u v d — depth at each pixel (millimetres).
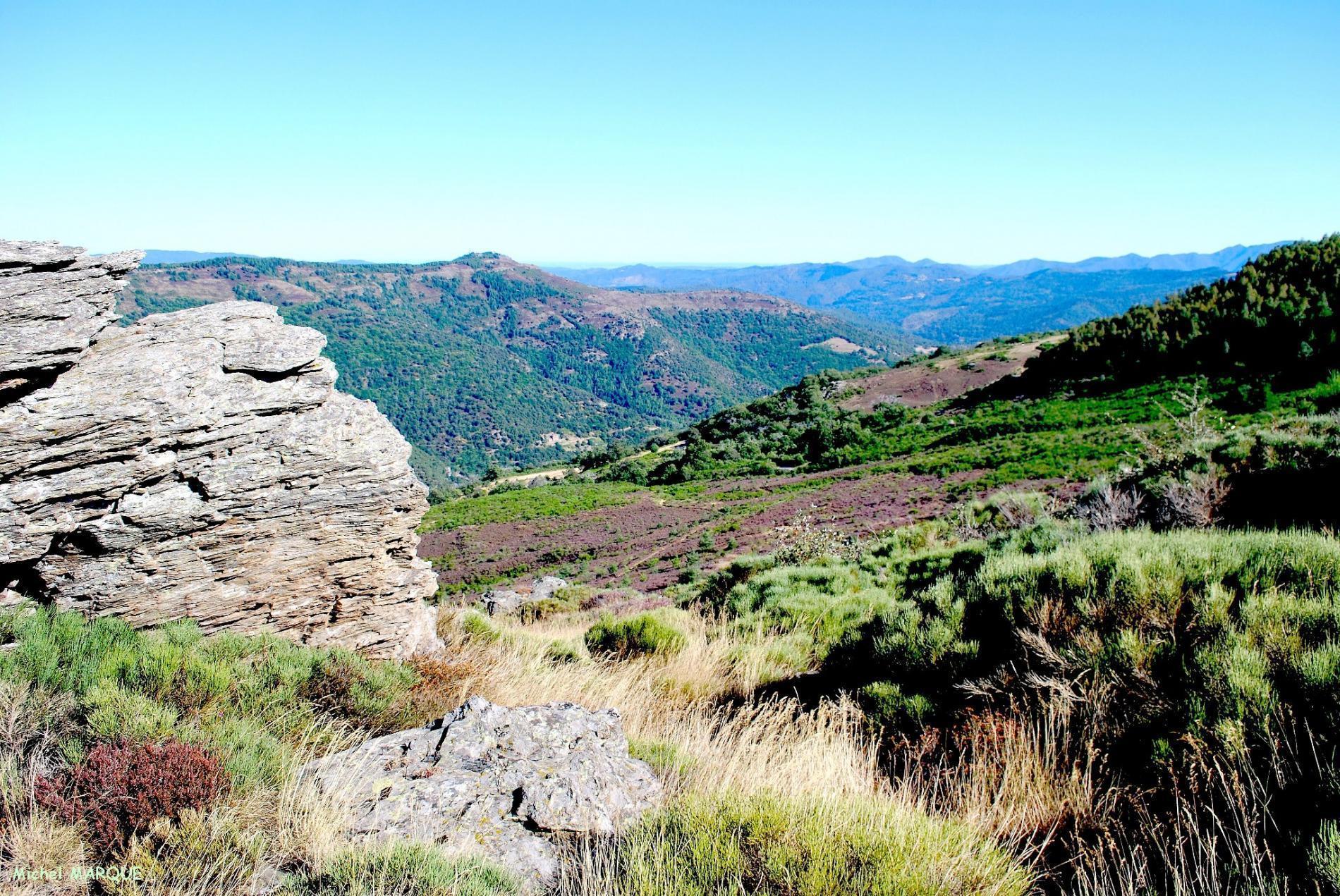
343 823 3346
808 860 2861
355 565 6977
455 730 4383
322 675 5520
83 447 5285
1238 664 3400
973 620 5391
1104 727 3674
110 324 5863
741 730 5477
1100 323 56500
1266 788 2881
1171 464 10305
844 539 15609
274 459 6227
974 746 3941
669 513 47781
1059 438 33469
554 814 3594
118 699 3984
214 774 3363
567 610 17531
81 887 2766
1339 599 3758
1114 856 2955
